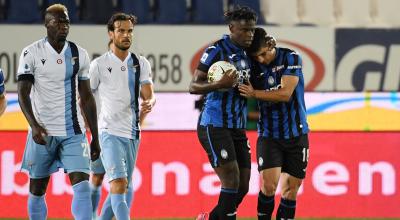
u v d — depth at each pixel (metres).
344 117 31.78
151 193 29.36
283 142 22.05
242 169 21.33
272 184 21.97
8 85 34.47
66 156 19.95
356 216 29.45
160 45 34.59
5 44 34.50
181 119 31.81
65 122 19.91
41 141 19.23
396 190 29.61
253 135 29.48
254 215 29.08
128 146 22.94
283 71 21.61
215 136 20.55
